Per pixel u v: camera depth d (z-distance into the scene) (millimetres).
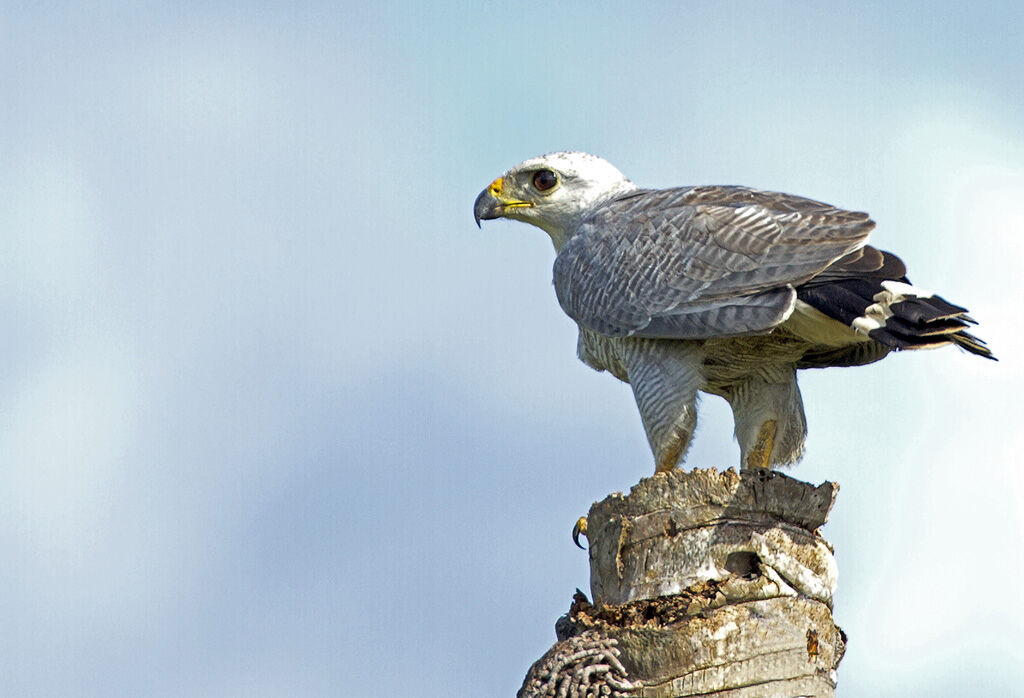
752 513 9211
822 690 9016
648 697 8891
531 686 9117
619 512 9500
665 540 9266
